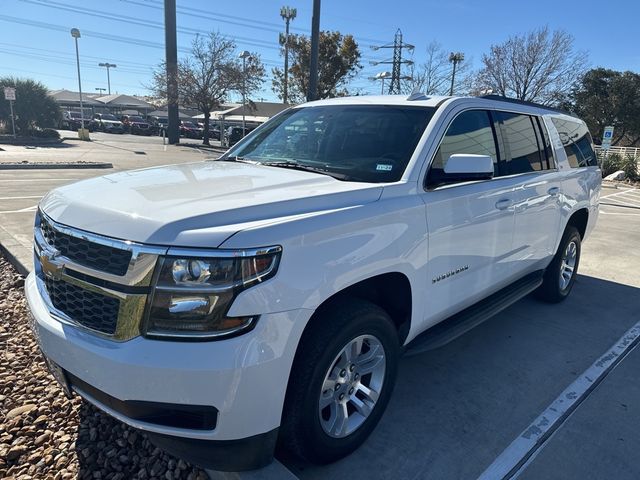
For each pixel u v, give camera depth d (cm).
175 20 3884
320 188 263
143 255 197
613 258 731
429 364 378
